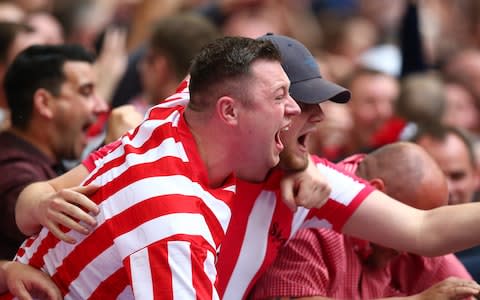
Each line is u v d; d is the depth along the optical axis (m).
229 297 10.77
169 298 9.13
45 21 19.41
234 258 10.63
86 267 9.85
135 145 9.88
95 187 9.81
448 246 10.69
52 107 13.38
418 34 21.34
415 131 16.19
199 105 9.75
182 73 16.12
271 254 10.83
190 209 9.39
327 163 11.11
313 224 11.02
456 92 22.19
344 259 11.42
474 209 10.67
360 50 24.95
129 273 9.38
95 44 20.95
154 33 16.45
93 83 13.67
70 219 9.75
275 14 23.66
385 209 10.79
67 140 13.53
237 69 9.59
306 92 10.21
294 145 10.36
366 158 11.72
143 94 18.09
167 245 9.23
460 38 27.52
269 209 10.66
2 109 15.70
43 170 13.13
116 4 23.66
